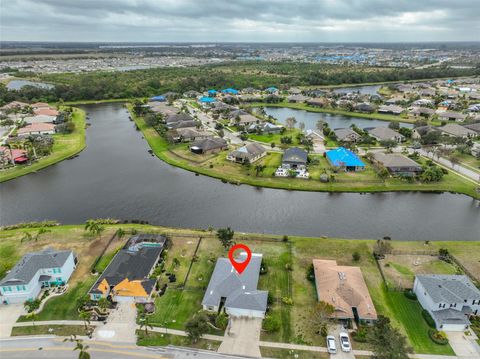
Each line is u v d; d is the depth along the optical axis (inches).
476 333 2303.2
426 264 2997.0
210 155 5693.9
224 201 4261.8
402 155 5349.4
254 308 2429.9
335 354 2148.1
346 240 3348.9
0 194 4480.8
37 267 2696.9
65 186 4719.5
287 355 2155.5
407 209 4084.6
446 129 6825.8
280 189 4559.5
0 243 3299.7
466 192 4421.8
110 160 5708.7
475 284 2716.5
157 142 6471.5
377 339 2075.5
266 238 3346.5
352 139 6269.7
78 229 3543.3
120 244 3287.4
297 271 2903.5
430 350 2174.0
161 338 2272.4
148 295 2591.0
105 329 2349.9
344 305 2410.2
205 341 2260.1
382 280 2797.7
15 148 5772.6
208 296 2536.9
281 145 6053.2
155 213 3981.3
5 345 2234.3
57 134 6884.8
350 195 4416.8
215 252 3147.1
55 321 2417.6
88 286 2736.2
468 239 3484.3
